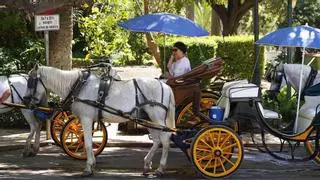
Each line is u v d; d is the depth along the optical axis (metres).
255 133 19.25
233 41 26.55
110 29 24.34
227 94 14.38
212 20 44.16
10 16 23.73
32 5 18.88
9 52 22.45
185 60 16.33
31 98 14.51
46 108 14.99
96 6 26.22
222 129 13.95
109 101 14.02
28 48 22.97
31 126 16.34
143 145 18.11
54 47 20.53
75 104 14.05
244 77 26.77
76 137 16.19
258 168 15.45
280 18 39.91
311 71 15.09
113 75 14.41
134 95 14.14
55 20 17.97
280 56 31.80
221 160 14.09
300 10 41.25
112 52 25.69
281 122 19.84
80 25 24.78
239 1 39.34
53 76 14.23
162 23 16.27
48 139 18.22
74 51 41.00
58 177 14.15
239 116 14.33
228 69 26.69
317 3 41.44
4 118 20.39
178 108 16.31
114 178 14.08
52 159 16.23
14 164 15.61
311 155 14.48
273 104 20.72
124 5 23.98
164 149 14.29
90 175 14.12
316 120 14.19
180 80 15.30
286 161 15.55
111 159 16.38
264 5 41.78
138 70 39.84
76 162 15.88
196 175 14.55
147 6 25.34
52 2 18.28
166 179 14.10
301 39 14.41
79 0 19.16
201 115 14.98
